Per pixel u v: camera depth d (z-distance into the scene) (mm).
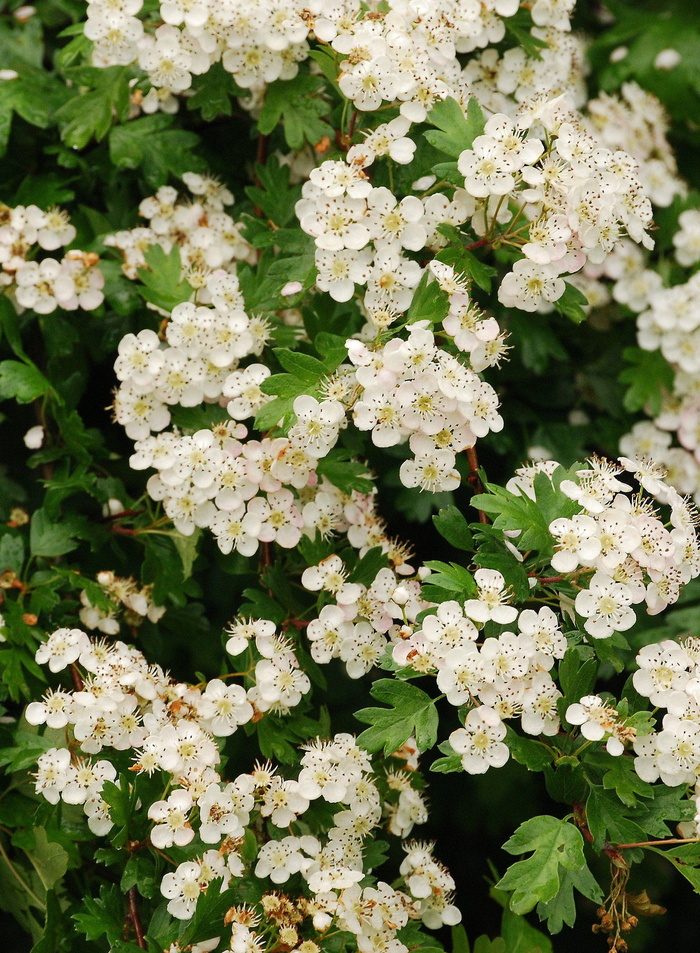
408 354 844
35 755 872
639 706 851
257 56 894
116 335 942
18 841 872
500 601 842
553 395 973
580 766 843
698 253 979
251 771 890
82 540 928
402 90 869
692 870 833
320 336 880
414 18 880
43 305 914
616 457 973
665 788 843
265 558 895
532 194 863
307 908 844
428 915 879
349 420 909
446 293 860
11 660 881
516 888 822
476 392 855
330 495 888
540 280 870
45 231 919
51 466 933
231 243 933
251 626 872
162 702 871
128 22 896
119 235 929
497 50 928
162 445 891
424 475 858
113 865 891
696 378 967
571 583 854
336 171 865
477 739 834
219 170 949
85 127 921
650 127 991
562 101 888
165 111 938
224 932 846
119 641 900
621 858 840
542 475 854
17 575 901
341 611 873
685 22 998
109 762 862
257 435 899
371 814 875
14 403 960
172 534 906
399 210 866
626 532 840
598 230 867
